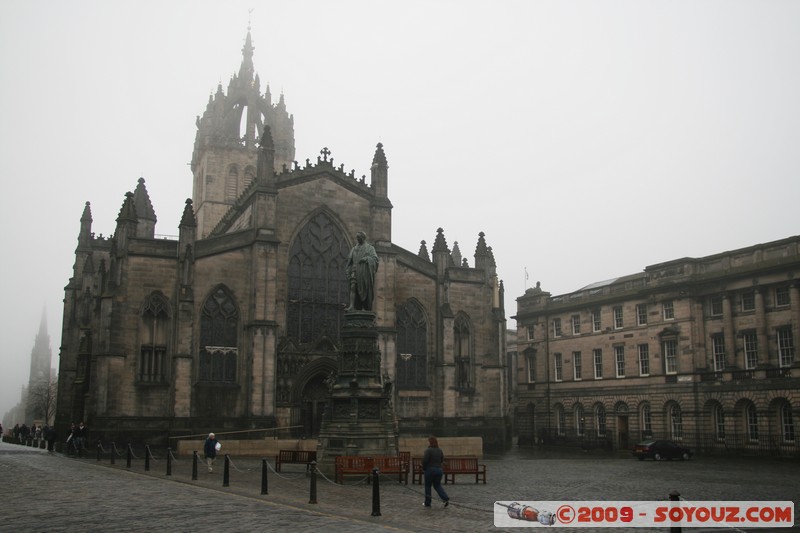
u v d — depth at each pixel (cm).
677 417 7769
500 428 7575
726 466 5659
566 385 9344
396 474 3803
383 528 2141
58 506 2547
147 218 9106
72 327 8644
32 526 2091
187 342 6247
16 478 3653
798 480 4253
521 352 10175
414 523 2289
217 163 10631
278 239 6781
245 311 6606
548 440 9500
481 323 7712
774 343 6906
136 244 6269
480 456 6341
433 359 7425
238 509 2506
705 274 7569
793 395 6550
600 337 8869
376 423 3856
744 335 7225
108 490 3095
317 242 7088
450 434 7231
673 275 7925
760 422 6844
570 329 9400
